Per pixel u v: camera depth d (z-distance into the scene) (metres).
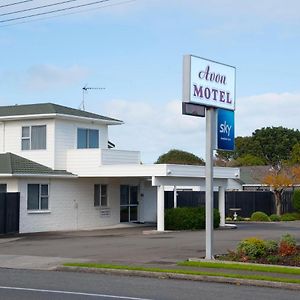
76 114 36.22
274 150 95.81
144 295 13.50
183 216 33.94
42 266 19.36
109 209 37.78
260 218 46.47
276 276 16.06
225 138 20.14
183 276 16.50
